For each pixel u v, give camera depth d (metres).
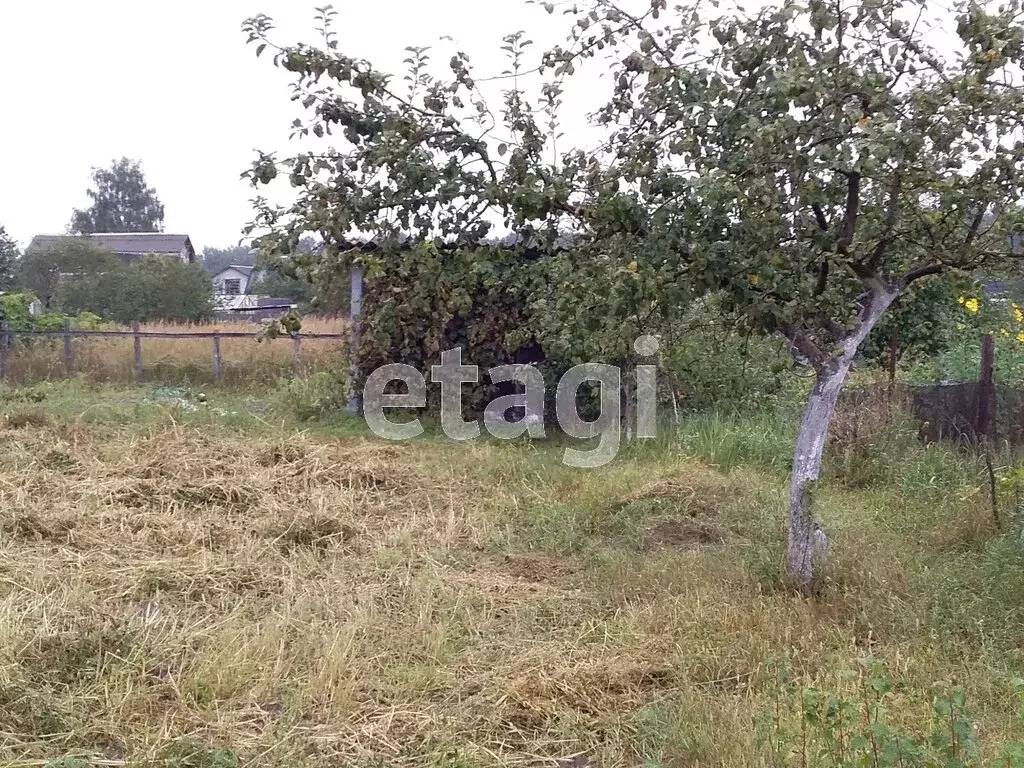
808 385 10.59
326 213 4.88
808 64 4.70
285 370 15.76
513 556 6.34
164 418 10.84
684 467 8.42
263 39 4.66
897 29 4.86
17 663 4.20
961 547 6.21
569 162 4.99
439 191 4.75
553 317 8.24
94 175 62.00
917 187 5.09
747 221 4.46
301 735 3.87
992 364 8.52
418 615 5.11
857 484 8.15
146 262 27.28
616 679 4.33
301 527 6.56
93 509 6.94
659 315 5.80
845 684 4.07
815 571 5.45
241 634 4.73
